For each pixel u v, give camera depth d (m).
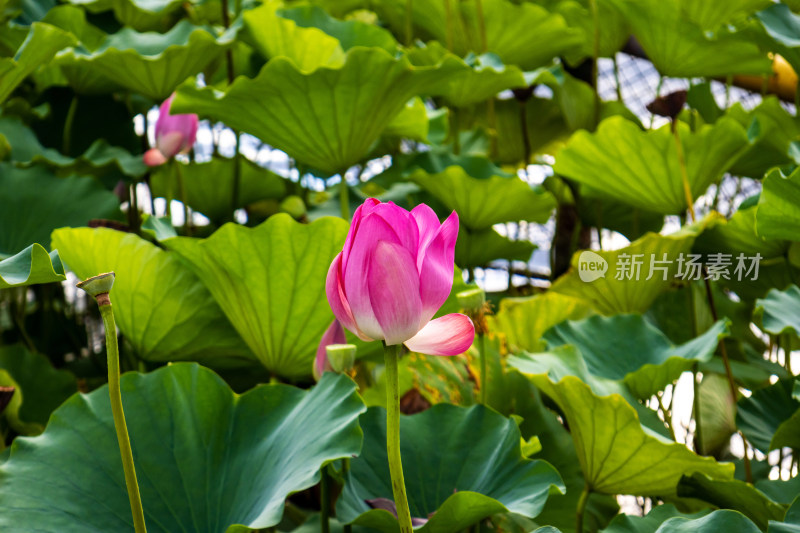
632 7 2.58
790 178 1.55
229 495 1.28
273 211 2.94
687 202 2.34
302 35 2.37
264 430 1.36
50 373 2.16
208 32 2.27
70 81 2.58
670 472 1.52
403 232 0.91
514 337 2.27
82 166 2.26
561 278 2.36
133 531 1.21
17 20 2.65
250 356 1.89
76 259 1.74
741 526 0.99
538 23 2.80
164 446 1.32
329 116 1.95
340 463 1.39
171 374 1.40
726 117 2.15
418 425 1.53
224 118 2.03
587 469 1.63
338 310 0.94
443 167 2.54
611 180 2.44
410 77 1.94
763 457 2.18
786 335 2.40
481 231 2.53
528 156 2.98
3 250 2.01
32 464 1.23
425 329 0.96
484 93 2.55
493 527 1.74
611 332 2.08
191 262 1.69
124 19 2.70
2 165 2.13
